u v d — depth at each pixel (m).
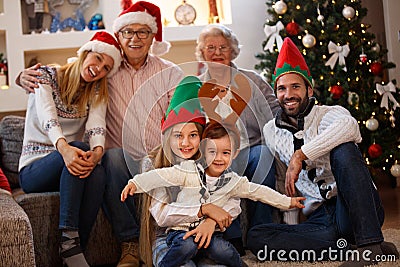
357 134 2.29
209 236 2.03
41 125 2.53
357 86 3.91
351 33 3.88
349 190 2.18
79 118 2.61
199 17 4.65
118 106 2.72
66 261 2.29
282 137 2.50
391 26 4.46
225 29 3.08
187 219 2.07
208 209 2.07
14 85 4.17
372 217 2.15
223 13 4.62
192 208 2.07
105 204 2.47
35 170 2.49
